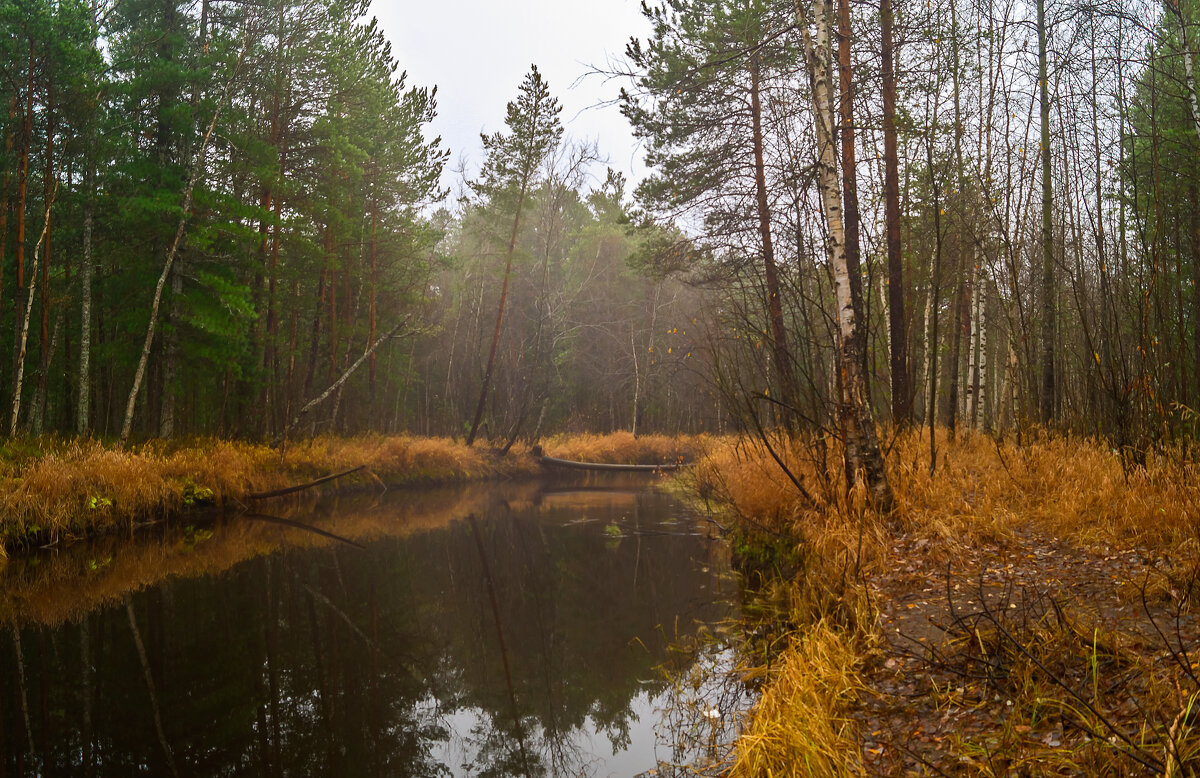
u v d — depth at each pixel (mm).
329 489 19781
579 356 38062
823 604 6402
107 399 25109
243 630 8695
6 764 5309
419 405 38125
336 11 19875
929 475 8891
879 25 9500
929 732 3885
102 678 7090
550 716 6426
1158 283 9508
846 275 8211
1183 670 3648
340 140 19656
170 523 14680
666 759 5270
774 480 10328
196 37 18000
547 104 24938
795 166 8805
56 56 14859
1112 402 10289
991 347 23453
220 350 18203
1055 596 5355
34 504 12125
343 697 6887
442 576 11586
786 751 3898
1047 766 3199
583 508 18672
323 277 23109
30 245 18562
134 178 16375
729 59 8391
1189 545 5914
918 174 13852
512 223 29578
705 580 10383
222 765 5430
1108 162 10461
